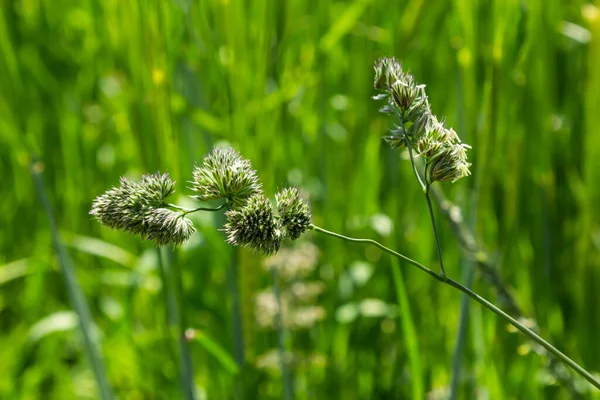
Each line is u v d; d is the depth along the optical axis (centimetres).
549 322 64
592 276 62
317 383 70
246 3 61
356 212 73
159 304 68
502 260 63
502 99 57
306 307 64
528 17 57
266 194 62
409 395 66
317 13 72
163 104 58
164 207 47
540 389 63
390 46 66
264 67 61
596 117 61
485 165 57
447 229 68
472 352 66
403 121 47
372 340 72
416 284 70
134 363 69
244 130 61
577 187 64
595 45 61
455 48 61
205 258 72
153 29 58
